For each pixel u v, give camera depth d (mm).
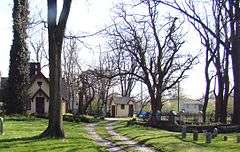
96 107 109438
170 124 49531
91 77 87188
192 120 64562
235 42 44438
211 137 31344
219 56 53312
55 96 28656
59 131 28609
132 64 73188
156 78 64750
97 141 31922
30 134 31609
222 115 52938
